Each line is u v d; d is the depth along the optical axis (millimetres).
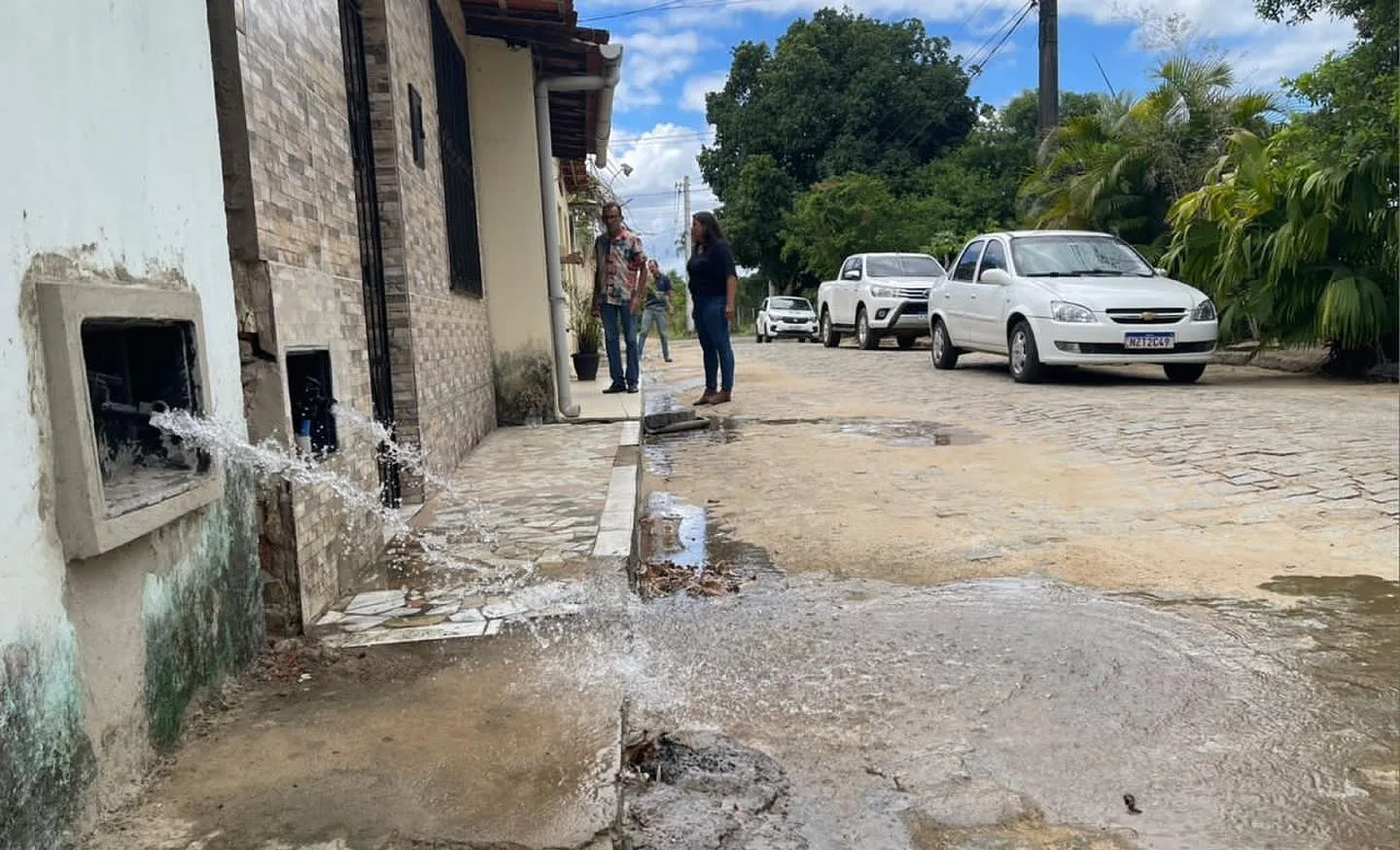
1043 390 10070
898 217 33188
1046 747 2660
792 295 40188
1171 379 10664
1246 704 2898
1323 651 3275
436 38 6387
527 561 3902
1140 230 16188
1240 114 15484
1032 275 11086
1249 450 6215
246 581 2803
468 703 2580
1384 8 11539
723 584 4133
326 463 3385
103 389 2367
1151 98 16188
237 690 2650
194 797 2086
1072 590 3930
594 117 10234
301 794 2100
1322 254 10250
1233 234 10867
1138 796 2422
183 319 2375
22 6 1804
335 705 2562
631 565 4160
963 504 5395
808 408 9562
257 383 2971
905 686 3059
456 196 6812
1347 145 9953
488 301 8070
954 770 2539
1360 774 2506
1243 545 4461
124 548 2080
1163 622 3555
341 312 3676
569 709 2539
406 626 3170
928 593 3949
